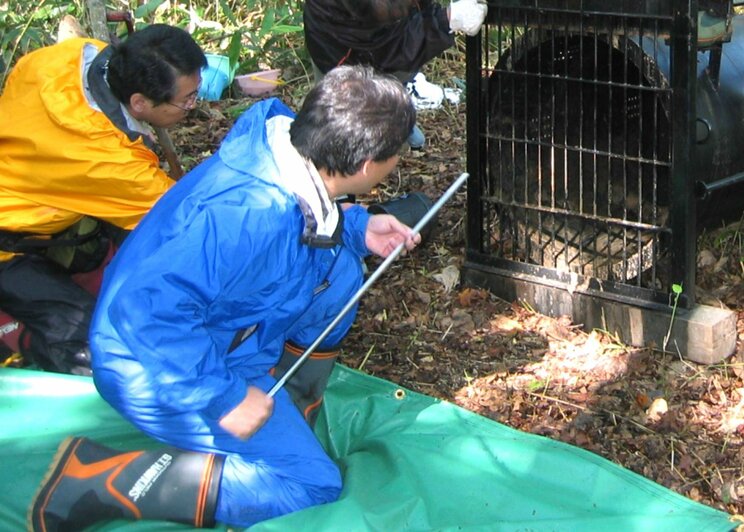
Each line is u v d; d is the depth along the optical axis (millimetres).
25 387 3225
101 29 4293
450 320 3699
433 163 4844
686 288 3324
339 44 3754
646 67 3158
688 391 3238
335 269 2842
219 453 2654
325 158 2375
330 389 3293
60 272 3455
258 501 2645
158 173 3266
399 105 2373
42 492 2602
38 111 3195
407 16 3660
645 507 2707
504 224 3758
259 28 6203
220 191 2385
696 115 3299
